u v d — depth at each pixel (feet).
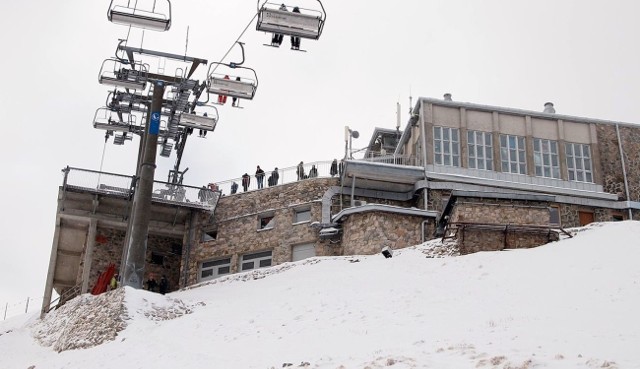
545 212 95.35
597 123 128.98
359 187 116.06
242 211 118.21
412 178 115.03
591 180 125.18
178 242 126.11
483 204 95.61
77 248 119.24
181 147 127.24
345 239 107.14
